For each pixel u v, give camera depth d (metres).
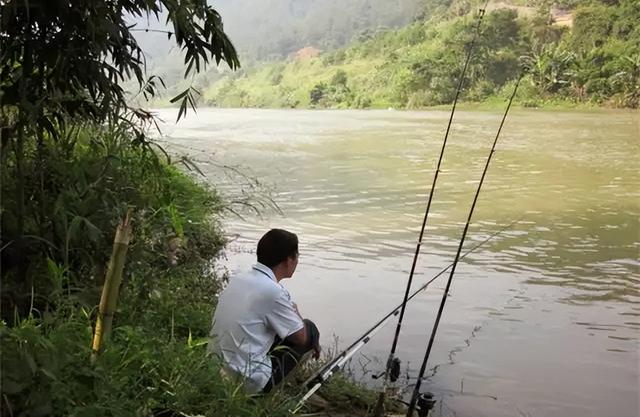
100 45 3.60
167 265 5.36
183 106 4.13
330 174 14.53
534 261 7.26
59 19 3.63
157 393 2.76
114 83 3.92
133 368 2.82
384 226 9.09
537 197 11.65
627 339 4.86
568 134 25.16
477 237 8.47
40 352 2.40
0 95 3.68
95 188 4.36
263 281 3.21
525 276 6.64
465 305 5.70
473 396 3.98
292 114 46.38
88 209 4.18
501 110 42.31
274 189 12.14
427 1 82.00
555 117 34.81
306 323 3.44
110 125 4.77
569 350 4.68
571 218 9.76
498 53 47.88
